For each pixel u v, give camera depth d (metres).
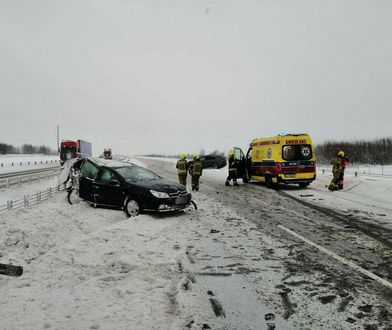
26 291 4.27
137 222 8.09
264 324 3.48
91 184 10.46
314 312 3.73
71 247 6.05
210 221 8.52
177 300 3.96
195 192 14.80
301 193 14.38
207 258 5.57
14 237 7.66
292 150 15.70
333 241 6.64
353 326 3.43
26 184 19.30
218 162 35.94
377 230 7.57
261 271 4.98
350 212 9.84
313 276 4.78
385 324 3.46
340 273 4.89
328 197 13.06
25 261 6.52
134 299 3.99
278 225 8.10
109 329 3.33
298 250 6.03
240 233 7.29
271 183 16.09
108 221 9.01
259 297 4.11
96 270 5.03
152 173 10.88
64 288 4.39
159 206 8.88
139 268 5.06
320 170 28.77
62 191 14.56
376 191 13.70
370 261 5.42
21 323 3.42
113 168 10.30
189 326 3.42
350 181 16.61
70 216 9.54
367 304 3.91
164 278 4.69
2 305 3.84
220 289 4.33
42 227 8.39
